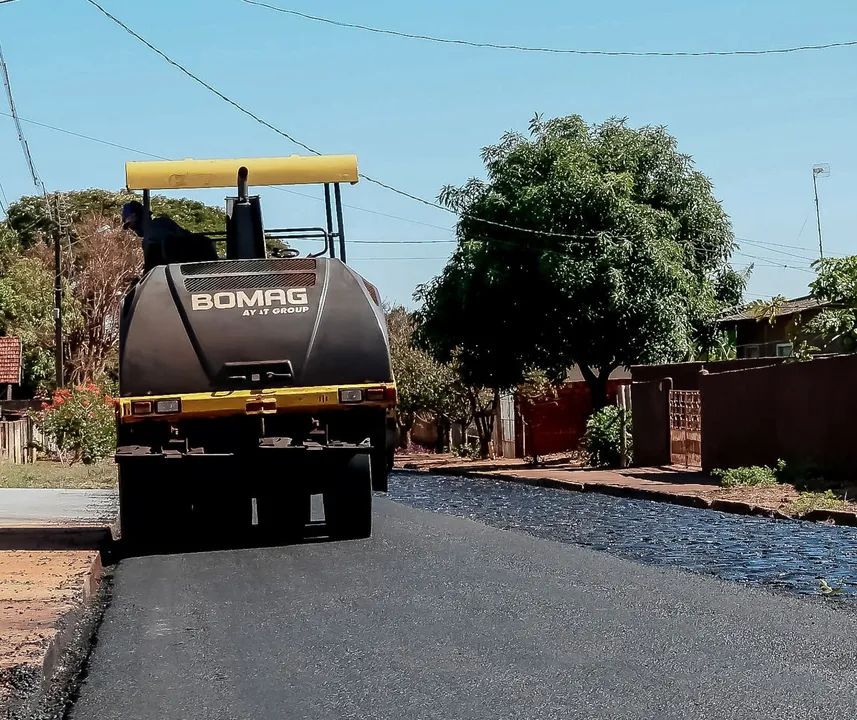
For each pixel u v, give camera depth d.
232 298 11.62
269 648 7.01
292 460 11.71
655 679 6.05
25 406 47.56
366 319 11.80
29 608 8.30
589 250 31.80
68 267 58.50
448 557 10.59
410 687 5.98
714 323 34.16
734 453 21.89
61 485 22.03
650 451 26.58
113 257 59.41
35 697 6.03
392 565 10.12
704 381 22.94
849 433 18.17
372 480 12.39
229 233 13.21
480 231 33.53
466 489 22.86
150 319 11.51
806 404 19.39
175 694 6.05
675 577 9.38
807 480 18.11
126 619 8.13
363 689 5.98
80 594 8.95
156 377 11.45
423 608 8.08
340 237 13.40
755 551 11.37
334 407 11.64
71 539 12.63
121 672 6.57
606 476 23.72
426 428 53.59
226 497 12.11
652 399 26.44
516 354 34.28
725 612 7.86
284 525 13.23
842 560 10.67
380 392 11.73
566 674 6.18
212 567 10.43
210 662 6.72
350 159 13.34
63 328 55.28
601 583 9.06
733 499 16.58
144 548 11.98
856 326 19.00
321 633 7.37
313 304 11.71
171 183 13.15
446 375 43.91
